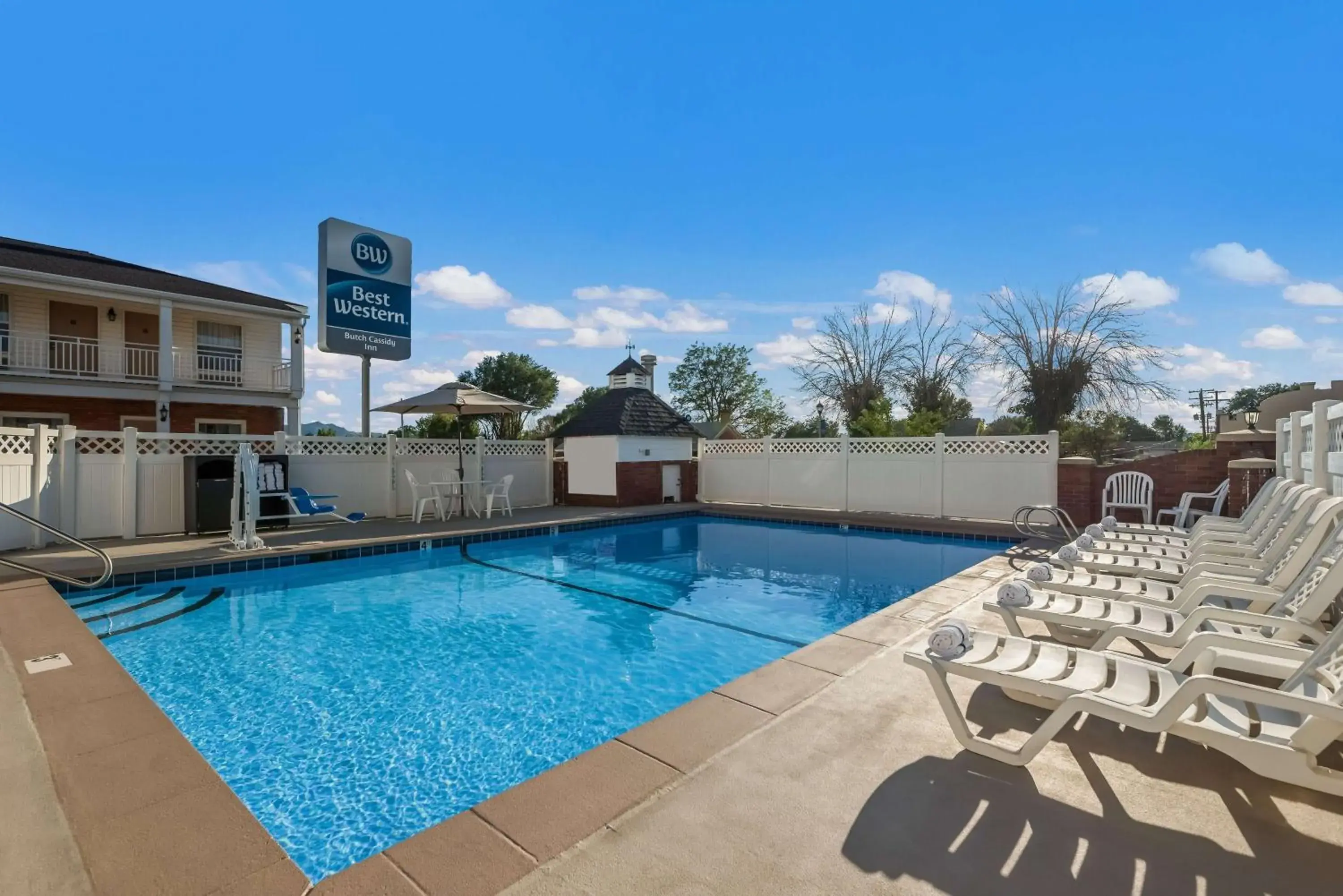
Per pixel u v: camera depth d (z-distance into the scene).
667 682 4.74
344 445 11.96
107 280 16.59
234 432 18.47
